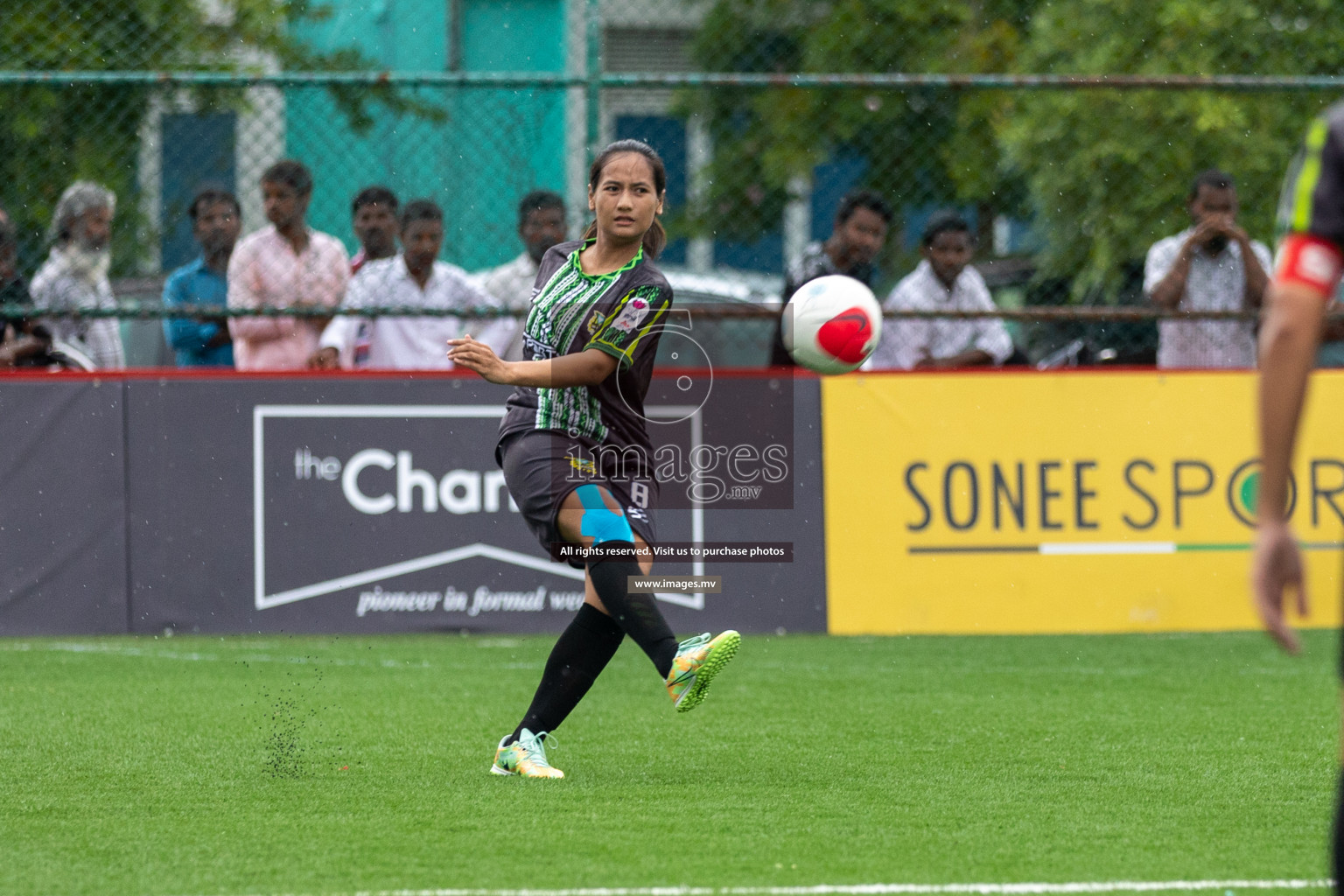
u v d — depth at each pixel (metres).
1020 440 26.33
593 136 26.58
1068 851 12.34
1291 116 31.56
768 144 42.50
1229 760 16.42
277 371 26.14
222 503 26.11
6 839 12.76
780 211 42.78
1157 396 26.38
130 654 24.73
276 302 26.78
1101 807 14.05
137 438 26.06
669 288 14.88
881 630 26.28
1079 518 26.33
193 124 30.05
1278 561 7.21
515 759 15.48
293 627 26.11
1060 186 33.25
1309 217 7.42
